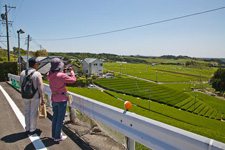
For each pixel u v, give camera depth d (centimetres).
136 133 276
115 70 10725
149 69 12938
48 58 4431
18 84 1112
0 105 633
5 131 400
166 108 3266
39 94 380
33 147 325
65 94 354
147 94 4369
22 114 525
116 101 2656
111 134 367
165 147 229
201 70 16125
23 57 4597
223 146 170
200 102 4578
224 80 6994
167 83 7475
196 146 195
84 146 331
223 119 3575
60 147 326
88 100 399
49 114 528
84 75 6506
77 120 456
